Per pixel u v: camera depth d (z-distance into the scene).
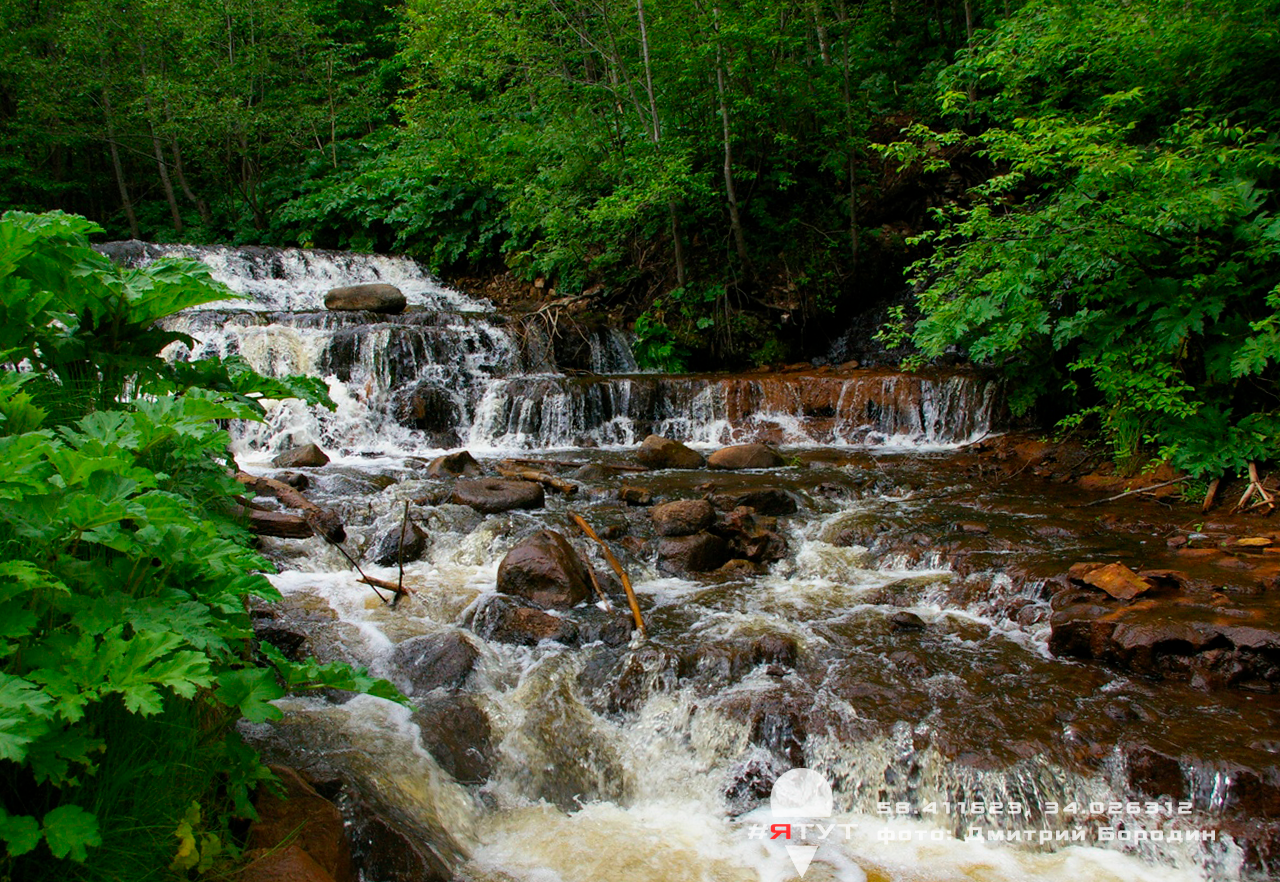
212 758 2.32
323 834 2.47
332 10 22.14
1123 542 5.62
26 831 1.62
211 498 2.98
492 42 13.79
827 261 13.47
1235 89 7.68
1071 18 8.65
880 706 3.75
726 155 12.91
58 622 2.10
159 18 16.72
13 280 2.67
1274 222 6.13
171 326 10.21
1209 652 3.88
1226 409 6.81
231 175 19.14
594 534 5.81
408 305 14.47
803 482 7.68
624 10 12.76
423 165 16.83
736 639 4.41
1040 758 3.35
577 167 13.40
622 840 3.26
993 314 7.53
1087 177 6.44
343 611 4.78
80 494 1.87
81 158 19.28
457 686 4.06
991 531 5.92
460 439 10.18
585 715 3.98
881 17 14.48
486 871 3.00
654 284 14.22
